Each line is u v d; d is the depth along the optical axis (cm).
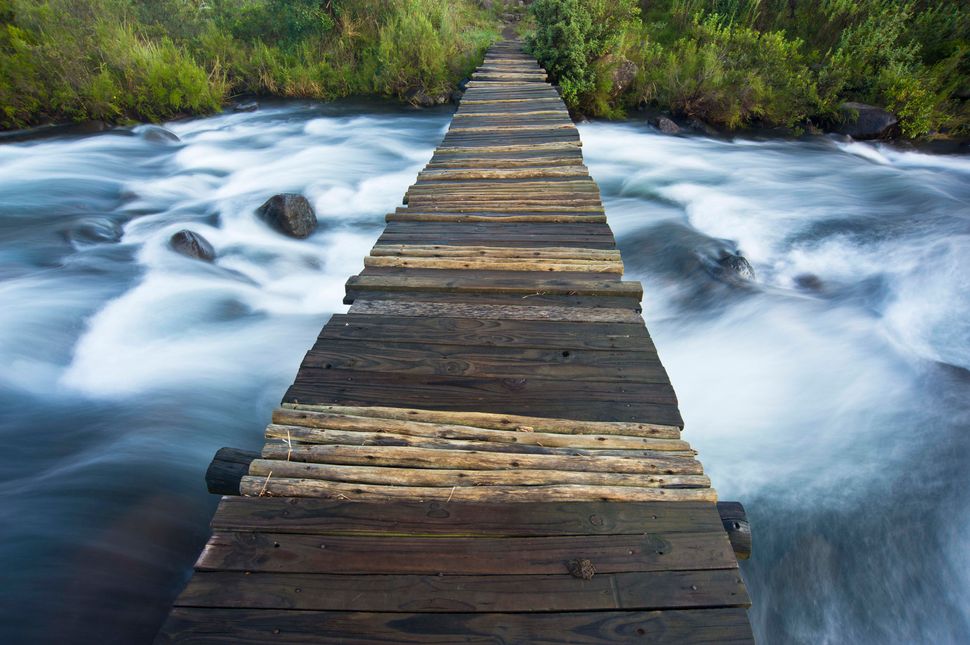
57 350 512
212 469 266
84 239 725
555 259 454
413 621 190
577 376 317
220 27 1525
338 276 712
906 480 403
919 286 638
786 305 602
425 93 1459
